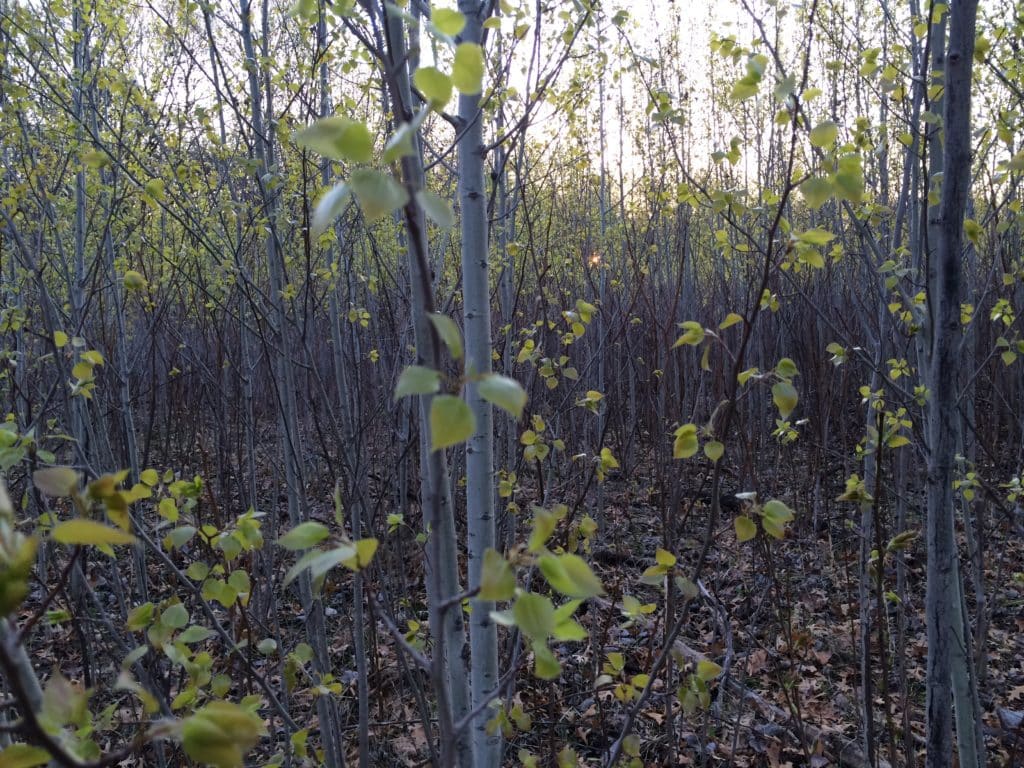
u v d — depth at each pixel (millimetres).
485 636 2074
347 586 4805
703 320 7297
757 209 2209
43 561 2879
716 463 1533
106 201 4082
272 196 2965
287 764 1909
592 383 6555
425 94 727
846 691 3727
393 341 4598
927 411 2395
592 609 3281
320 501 5918
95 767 678
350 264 3672
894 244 3006
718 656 3672
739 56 2148
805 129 2256
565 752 1875
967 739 2234
